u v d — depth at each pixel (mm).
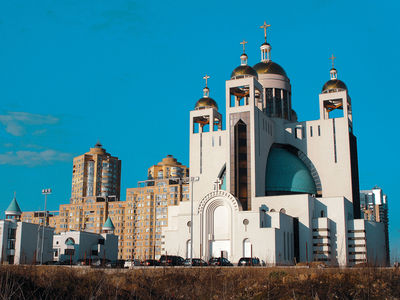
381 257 133375
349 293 58844
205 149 147000
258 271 69250
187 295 58594
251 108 134375
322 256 124000
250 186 130000
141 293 55094
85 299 49219
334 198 129875
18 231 126750
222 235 121375
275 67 154750
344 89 147625
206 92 161000
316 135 144875
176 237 125438
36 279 52531
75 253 148000
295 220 125812
